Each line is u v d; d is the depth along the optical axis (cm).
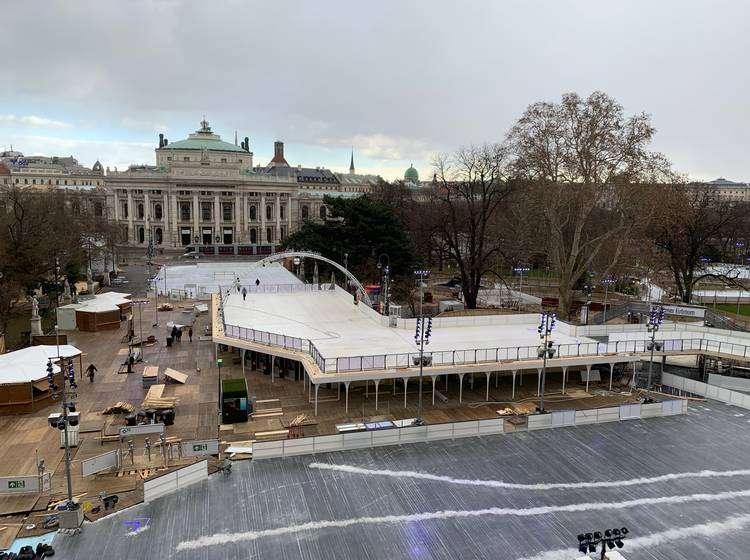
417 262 9675
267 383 4316
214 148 19562
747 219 11194
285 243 11912
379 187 15312
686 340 4469
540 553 2291
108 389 4091
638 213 6119
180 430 3406
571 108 6038
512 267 9219
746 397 3962
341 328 4919
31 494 2636
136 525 2416
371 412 3750
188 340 5638
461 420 3622
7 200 8794
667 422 3684
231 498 2652
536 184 6550
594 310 7825
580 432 3497
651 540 2397
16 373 3675
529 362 3966
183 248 18100
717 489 2830
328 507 2594
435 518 2527
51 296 8106
